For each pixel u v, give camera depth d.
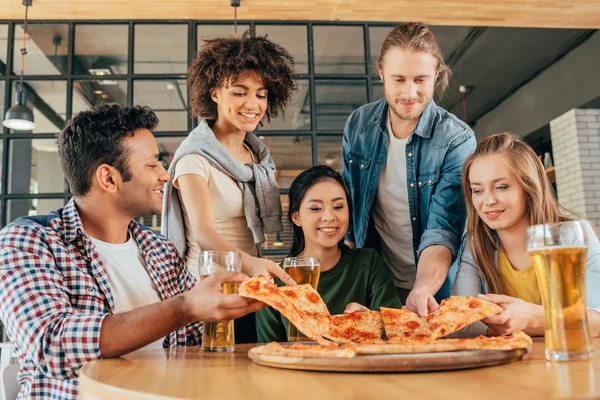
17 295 1.01
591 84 5.67
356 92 4.54
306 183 1.80
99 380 0.70
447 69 1.95
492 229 1.60
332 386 0.63
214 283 0.93
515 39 5.71
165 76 4.46
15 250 1.08
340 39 4.56
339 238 1.77
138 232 1.41
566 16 4.34
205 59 1.90
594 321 1.08
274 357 0.78
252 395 0.58
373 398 0.55
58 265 1.15
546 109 6.52
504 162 1.52
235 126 1.85
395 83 1.79
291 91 2.04
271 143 4.46
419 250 1.86
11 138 4.43
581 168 5.93
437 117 1.96
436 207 1.89
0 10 4.23
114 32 4.47
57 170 4.44
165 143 4.54
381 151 2.03
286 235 2.50
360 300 1.72
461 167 1.89
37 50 4.46
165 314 0.92
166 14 4.34
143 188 1.32
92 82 4.48
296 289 1.01
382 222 2.10
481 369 0.72
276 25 4.52
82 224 1.32
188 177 1.76
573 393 0.54
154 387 0.64
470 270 1.65
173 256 1.45
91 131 1.27
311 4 4.17
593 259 1.28
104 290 1.21
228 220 1.87
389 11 4.27
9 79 4.43
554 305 0.78
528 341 0.82
